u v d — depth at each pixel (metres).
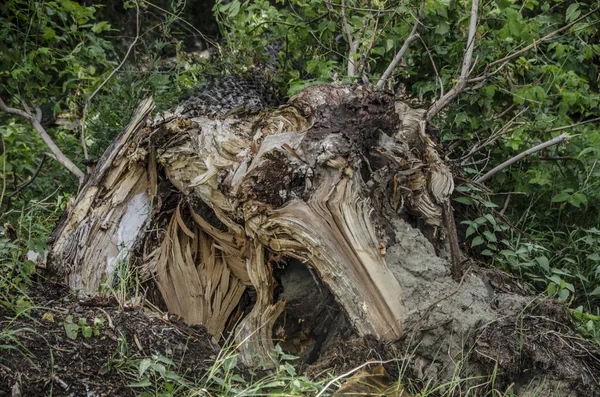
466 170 5.54
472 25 5.33
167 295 4.43
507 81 5.74
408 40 5.53
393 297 3.76
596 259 5.04
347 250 3.84
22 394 3.20
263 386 3.35
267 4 5.98
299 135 4.13
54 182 6.26
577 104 6.19
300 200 3.99
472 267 4.20
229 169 4.22
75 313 3.84
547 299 3.96
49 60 6.73
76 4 6.44
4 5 6.34
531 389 3.56
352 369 3.59
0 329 3.56
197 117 4.84
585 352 3.72
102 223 4.52
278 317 4.21
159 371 3.29
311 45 6.20
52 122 8.01
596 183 5.87
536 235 5.65
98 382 3.36
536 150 5.35
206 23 9.57
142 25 9.16
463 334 3.65
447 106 5.64
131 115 5.74
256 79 5.78
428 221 4.37
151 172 4.62
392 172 4.20
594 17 6.48
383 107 4.34
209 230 4.50
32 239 4.59
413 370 3.65
